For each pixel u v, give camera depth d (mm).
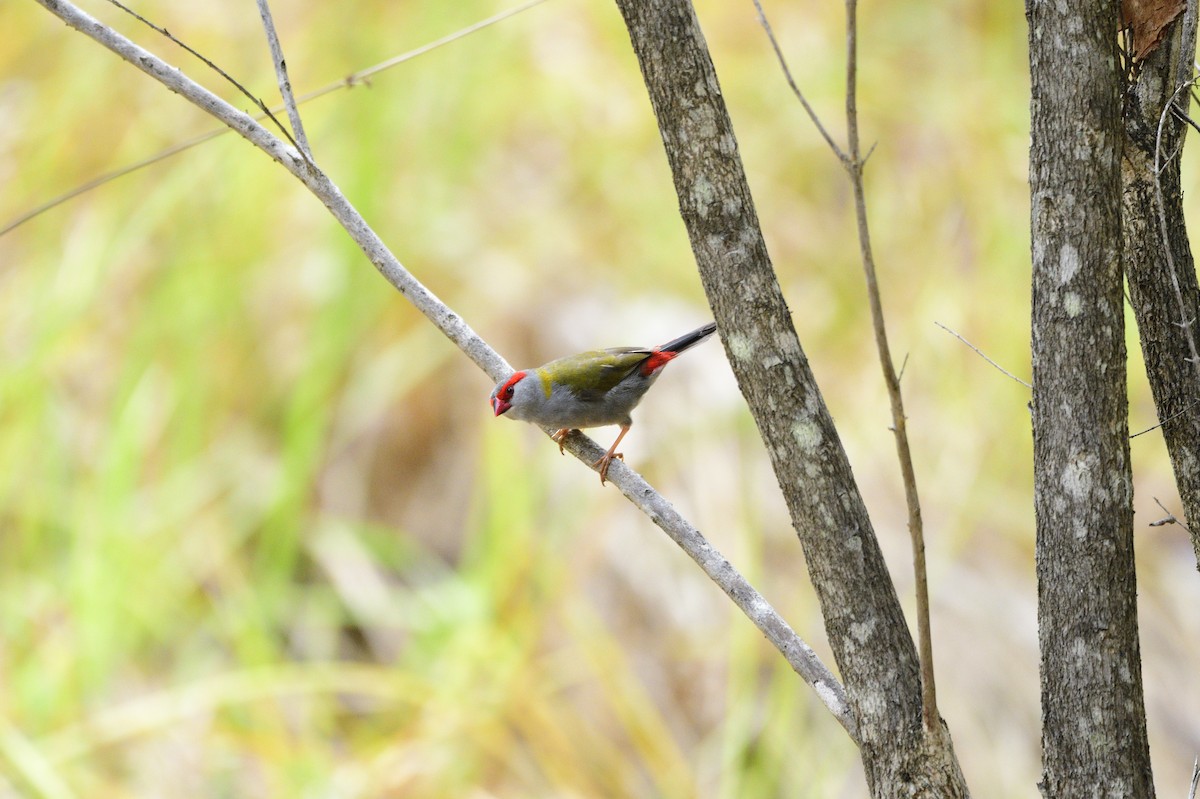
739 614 11703
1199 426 4125
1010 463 12891
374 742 11195
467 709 11039
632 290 14297
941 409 13250
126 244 13352
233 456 12742
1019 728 11555
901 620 3885
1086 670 3725
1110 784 3725
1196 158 15672
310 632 11977
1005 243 14492
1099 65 3512
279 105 14367
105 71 14617
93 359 13250
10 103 14695
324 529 12641
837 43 17125
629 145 15656
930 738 3723
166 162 14055
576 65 16453
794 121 16312
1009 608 12188
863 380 13555
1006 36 17297
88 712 10797
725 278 3824
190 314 13109
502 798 10688
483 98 15398
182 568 11898
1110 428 3662
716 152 3758
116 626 11195
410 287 5391
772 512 12555
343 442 13102
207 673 11383
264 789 10539
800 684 11297
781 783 10758
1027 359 13414
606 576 12164
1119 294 3633
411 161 14547
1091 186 3564
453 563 12781
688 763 11156
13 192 13977
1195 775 4820
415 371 13352
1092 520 3684
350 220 5262
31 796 9992
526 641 11406
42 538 11984
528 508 12039
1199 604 12398
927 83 16750
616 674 11297
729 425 13016
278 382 13211
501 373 5281
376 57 14672
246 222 13727
